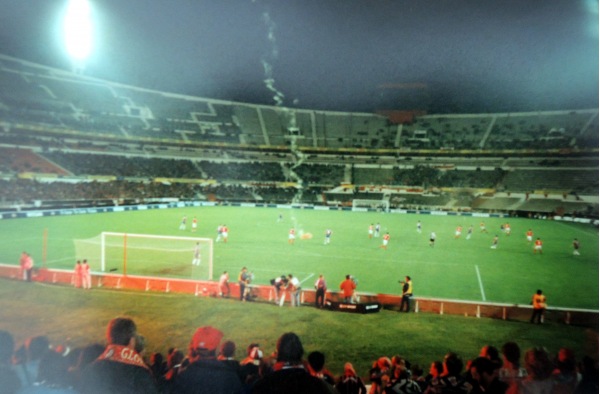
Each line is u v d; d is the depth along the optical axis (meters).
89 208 51.59
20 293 19.19
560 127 80.88
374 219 53.56
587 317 16.98
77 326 15.49
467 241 37.84
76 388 4.82
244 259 28.20
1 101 63.59
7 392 4.92
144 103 85.19
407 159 79.06
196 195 68.06
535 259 30.38
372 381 8.59
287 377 4.23
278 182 73.88
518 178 69.94
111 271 23.77
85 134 67.25
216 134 83.44
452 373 6.47
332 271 25.59
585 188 65.19
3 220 41.97
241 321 16.55
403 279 24.08
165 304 18.28
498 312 17.72
